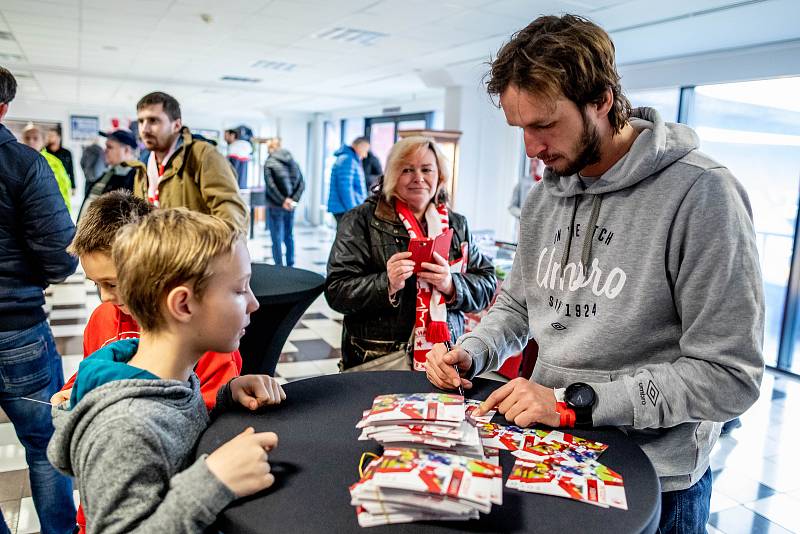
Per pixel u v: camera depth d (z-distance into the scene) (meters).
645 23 4.33
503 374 3.92
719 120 5.24
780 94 4.70
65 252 1.79
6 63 8.55
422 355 1.92
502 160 7.78
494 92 1.01
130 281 0.88
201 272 0.87
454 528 0.73
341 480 0.84
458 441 0.86
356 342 2.06
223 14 5.19
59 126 14.73
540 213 1.25
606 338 1.05
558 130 0.96
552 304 1.17
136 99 12.84
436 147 2.07
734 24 4.07
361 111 12.01
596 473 0.87
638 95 5.81
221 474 0.77
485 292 2.15
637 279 1.02
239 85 10.06
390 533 0.72
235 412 1.07
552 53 0.91
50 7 5.13
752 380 0.92
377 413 0.94
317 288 2.25
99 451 0.79
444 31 5.39
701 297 0.95
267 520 0.74
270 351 2.27
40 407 1.74
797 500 2.59
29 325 1.76
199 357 0.97
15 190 1.67
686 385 0.94
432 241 1.88
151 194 2.74
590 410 0.98
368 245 2.04
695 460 1.06
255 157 14.58
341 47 6.40
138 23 5.65
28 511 2.07
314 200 14.09
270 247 9.66
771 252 4.93
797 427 3.41
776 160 4.80
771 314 5.00
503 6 4.43
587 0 3.98
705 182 0.95
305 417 1.06
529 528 0.74
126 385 0.85
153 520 0.75
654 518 0.78
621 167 1.03
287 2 4.69
